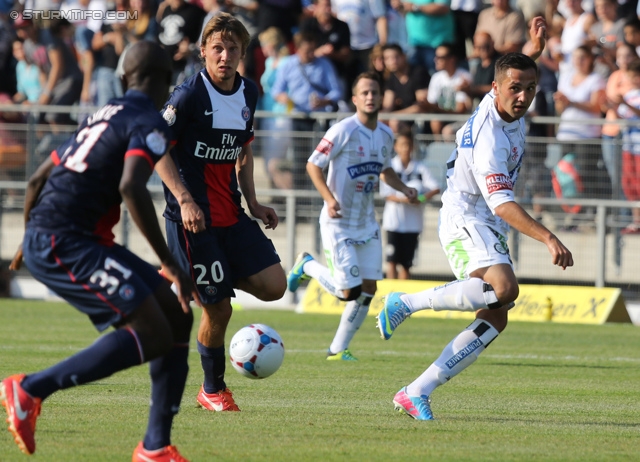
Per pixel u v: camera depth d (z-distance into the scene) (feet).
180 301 48.70
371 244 107.76
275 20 191.21
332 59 184.14
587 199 151.43
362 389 85.05
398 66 173.58
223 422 66.74
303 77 172.96
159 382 51.16
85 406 72.33
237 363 74.28
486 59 175.11
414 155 154.71
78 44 199.72
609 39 180.34
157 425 50.78
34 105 176.04
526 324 146.10
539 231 64.64
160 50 51.62
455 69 178.29
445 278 157.07
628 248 151.12
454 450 57.98
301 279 112.27
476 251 69.67
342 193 106.42
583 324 146.10
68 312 151.84
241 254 73.26
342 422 67.46
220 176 73.10
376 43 199.31
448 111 168.76
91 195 49.78
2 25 202.08
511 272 68.95
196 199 72.33
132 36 186.29
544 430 65.98
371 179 107.45
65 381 49.34
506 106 67.51
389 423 67.36
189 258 72.49
